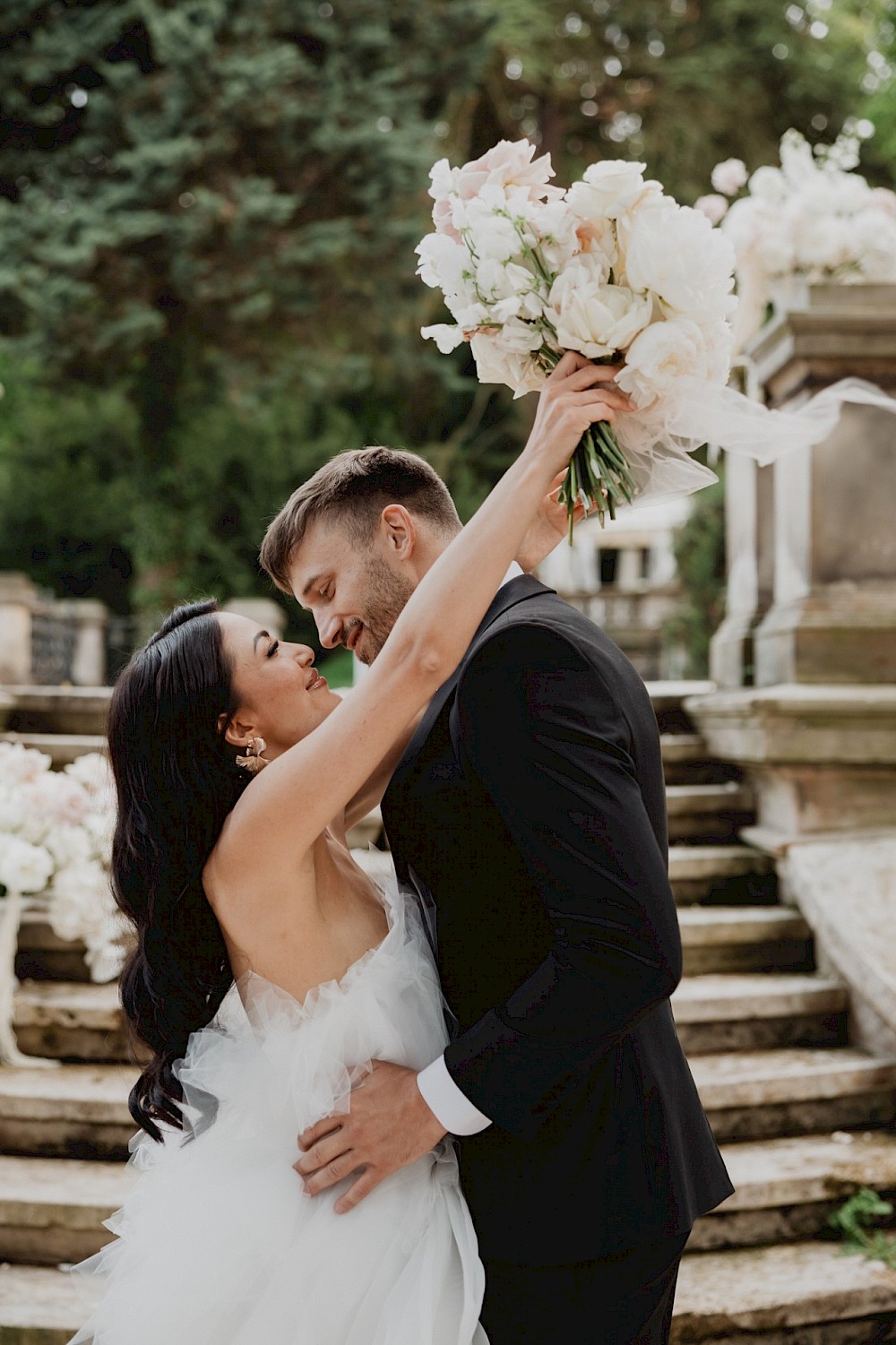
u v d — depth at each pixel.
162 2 14.05
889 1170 3.23
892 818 4.33
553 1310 1.53
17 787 3.60
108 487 18.56
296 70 13.84
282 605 17.81
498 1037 1.45
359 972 1.67
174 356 15.41
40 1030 3.71
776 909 4.31
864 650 4.43
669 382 1.52
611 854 1.40
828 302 4.50
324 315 15.44
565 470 1.73
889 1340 2.89
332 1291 1.53
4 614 8.85
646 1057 1.62
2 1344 2.67
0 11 13.83
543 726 1.45
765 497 5.02
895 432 4.50
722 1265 3.03
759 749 4.32
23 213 13.49
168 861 1.64
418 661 1.48
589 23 17.39
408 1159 1.53
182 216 13.66
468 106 17.47
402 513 1.80
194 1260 1.59
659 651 13.46
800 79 17.73
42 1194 3.04
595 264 1.54
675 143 17.70
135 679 1.69
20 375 17.08
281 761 1.56
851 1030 3.87
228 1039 1.70
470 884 1.60
